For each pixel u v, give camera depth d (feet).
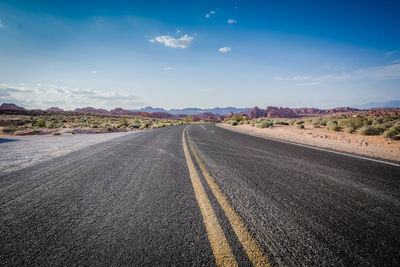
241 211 6.06
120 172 10.90
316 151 18.48
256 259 3.96
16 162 13.48
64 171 11.12
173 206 6.42
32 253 4.14
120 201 6.88
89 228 5.12
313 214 5.98
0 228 5.07
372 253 4.24
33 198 7.17
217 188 8.20
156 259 4.01
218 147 20.83
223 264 3.83
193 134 38.63
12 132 43.47
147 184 8.79
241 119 129.90
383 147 20.92
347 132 33.88
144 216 5.75
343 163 13.47
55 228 5.11
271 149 19.60
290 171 11.24
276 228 5.11
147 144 23.18
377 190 8.28
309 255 4.12
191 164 12.89
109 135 37.45
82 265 3.84
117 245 4.42
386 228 5.26
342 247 4.42
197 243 4.49
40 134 43.27
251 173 10.73
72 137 33.04
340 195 7.64
